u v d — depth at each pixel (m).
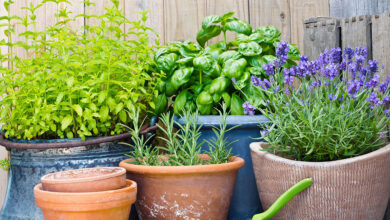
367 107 1.26
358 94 1.25
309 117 1.15
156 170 1.16
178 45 1.70
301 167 1.12
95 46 1.51
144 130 1.52
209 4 2.03
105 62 1.43
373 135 1.21
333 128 1.20
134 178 1.24
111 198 1.02
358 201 1.11
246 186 1.51
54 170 1.40
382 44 1.57
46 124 1.44
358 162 1.08
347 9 2.02
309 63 1.26
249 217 1.52
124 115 1.48
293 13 2.07
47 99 1.51
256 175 1.29
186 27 2.02
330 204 1.11
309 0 2.07
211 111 1.65
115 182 1.07
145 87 1.69
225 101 1.55
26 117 1.48
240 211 1.51
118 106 1.43
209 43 2.01
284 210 1.17
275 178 1.19
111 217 1.04
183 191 1.18
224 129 1.36
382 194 1.15
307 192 1.12
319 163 1.10
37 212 1.40
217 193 1.22
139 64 1.57
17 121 1.49
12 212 1.43
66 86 1.43
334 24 1.72
